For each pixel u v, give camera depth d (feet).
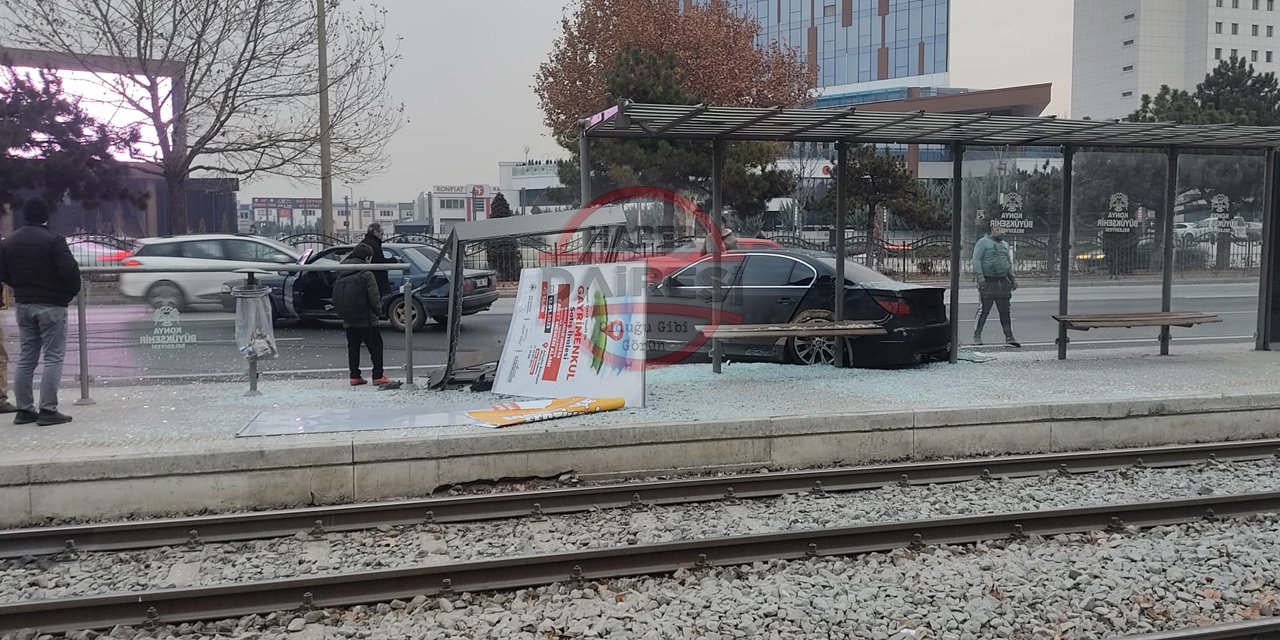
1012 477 23.27
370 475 21.35
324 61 76.89
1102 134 33.14
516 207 219.00
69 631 14.78
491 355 31.30
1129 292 41.83
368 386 30.66
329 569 17.40
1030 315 52.75
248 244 54.90
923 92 237.45
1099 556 17.79
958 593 15.92
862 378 30.96
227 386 30.40
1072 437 25.91
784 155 105.91
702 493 21.59
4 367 25.77
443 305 47.83
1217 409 26.99
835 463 24.18
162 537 18.93
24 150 76.13
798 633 14.53
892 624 14.76
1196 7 302.86
